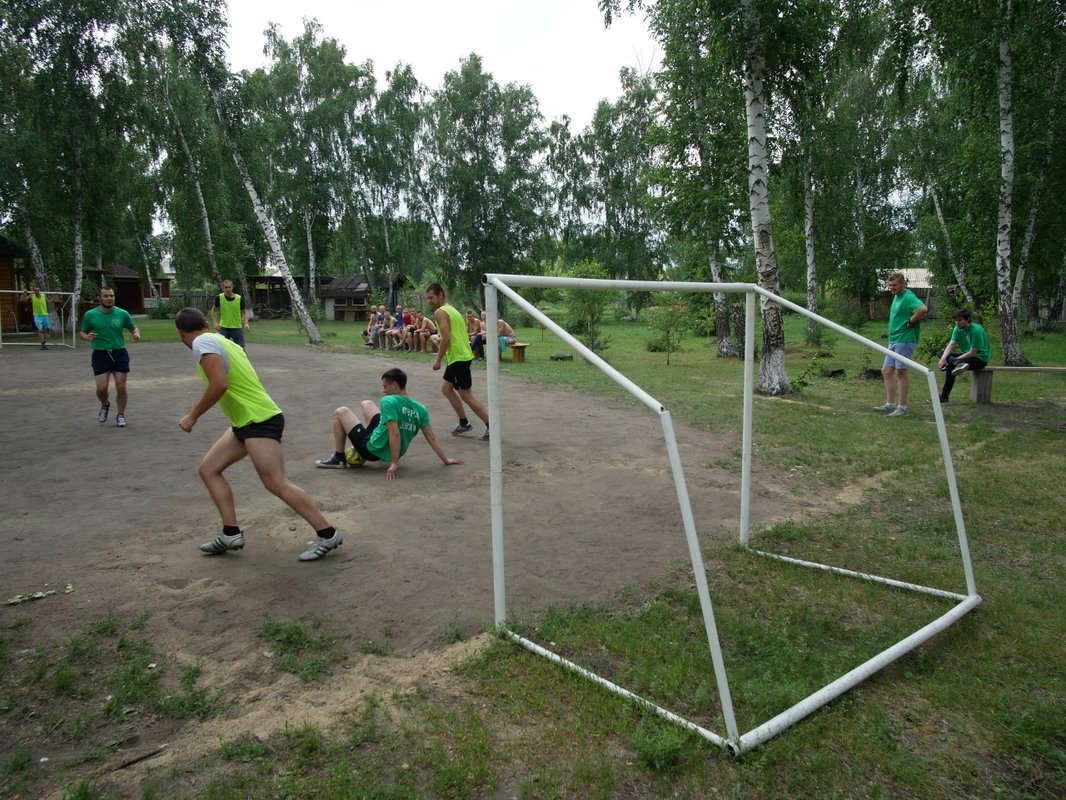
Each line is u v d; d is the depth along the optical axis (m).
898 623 3.54
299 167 36.81
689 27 14.05
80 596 3.64
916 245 30.03
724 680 2.50
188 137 26.36
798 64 10.98
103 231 25.45
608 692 2.88
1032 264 19.30
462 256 40.81
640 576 4.14
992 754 2.58
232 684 2.90
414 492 5.68
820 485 6.23
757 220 11.34
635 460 6.97
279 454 4.07
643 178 16.97
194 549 4.35
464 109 38.62
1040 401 10.78
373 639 3.31
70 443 7.23
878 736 2.64
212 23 19.41
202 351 3.84
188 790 2.28
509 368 15.06
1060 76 16.45
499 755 2.49
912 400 11.01
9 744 2.50
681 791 2.33
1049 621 3.59
